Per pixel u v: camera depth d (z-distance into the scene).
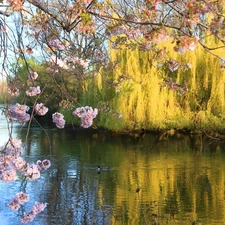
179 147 16.97
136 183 10.81
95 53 4.82
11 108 3.73
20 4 3.06
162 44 16.62
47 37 3.99
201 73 19.19
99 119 20.94
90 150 16.44
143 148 16.84
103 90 20.11
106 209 8.60
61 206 8.80
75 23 3.57
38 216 8.09
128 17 3.86
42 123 28.66
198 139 19.34
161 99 19.55
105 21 4.01
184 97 19.73
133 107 19.88
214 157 14.45
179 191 9.91
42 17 3.48
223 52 17.31
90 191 10.05
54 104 21.78
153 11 3.16
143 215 8.19
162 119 19.55
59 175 11.84
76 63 4.48
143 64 19.59
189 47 2.52
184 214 8.15
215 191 9.84
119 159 14.35
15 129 24.16
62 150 16.38
